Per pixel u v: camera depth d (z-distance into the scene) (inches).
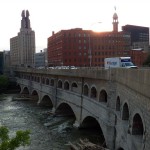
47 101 3774.6
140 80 1025.5
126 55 6146.7
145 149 951.0
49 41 7332.7
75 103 2405.3
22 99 4313.5
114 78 1585.9
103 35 5871.1
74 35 5762.8
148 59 5187.0
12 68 6579.7
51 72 3152.1
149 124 911.7
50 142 1921.8
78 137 2020.2
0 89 5526.6
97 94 1920.5
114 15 6584.6
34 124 2522.1
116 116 1536.7
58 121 2635.3
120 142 1422.2
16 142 711.7
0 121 2657.5
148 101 926.4
